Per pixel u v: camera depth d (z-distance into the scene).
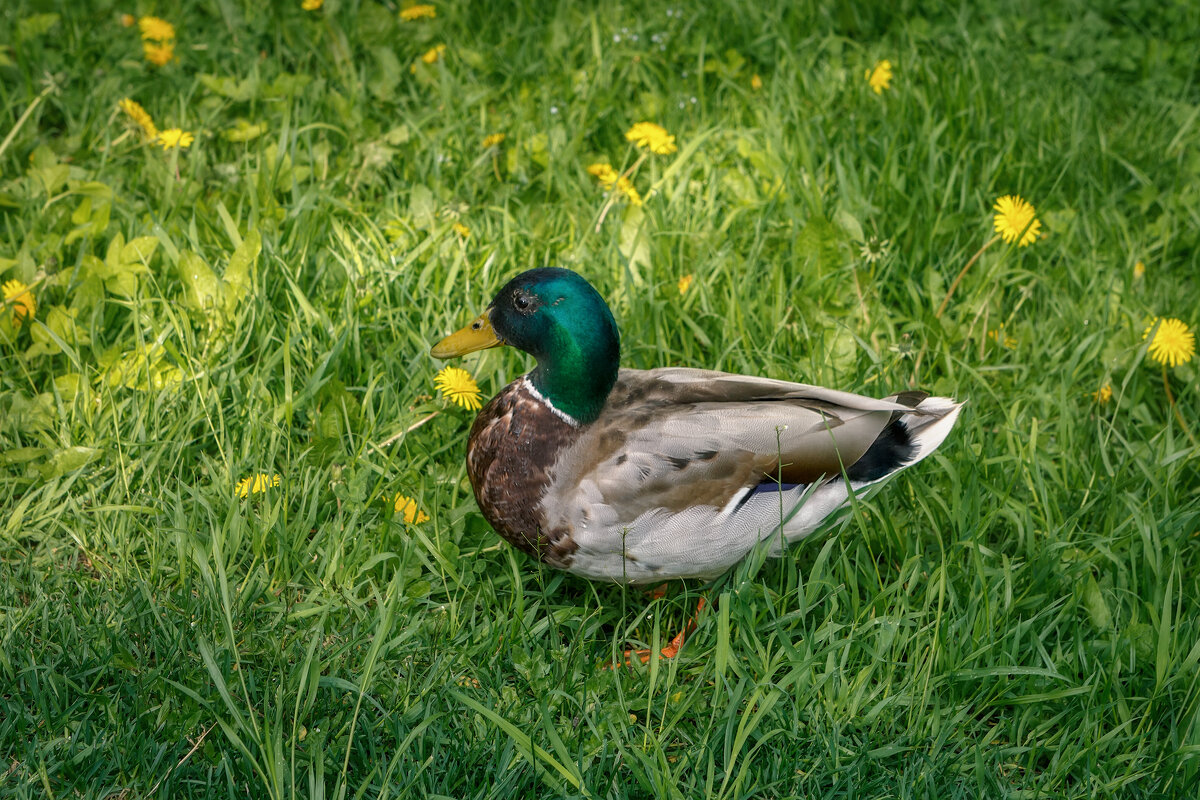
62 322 5.29
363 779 3.86
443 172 6.82
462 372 4.92
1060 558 4.66
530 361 5.49
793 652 4.26
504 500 4.31
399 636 4.24
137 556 4.67
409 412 5.12
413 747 3.98
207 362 5.21
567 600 4.67
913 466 5.00
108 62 7.59
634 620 4.71
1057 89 8.04
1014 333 6.09
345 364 5.45
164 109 7.18
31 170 6.15
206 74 7.43
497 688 4.19
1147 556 4.60
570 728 4.09
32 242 5.77
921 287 6.33
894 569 4.79
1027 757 4.22
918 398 4.53
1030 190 7.11
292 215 6.11
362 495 4.70
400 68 7.45
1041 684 4.39
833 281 5.95
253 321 5.39
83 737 3.85
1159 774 4.06
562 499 4.20
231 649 4.10
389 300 5.73
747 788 3.99
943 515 4.96
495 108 7.59
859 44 8.48
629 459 4.14
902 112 7.23
